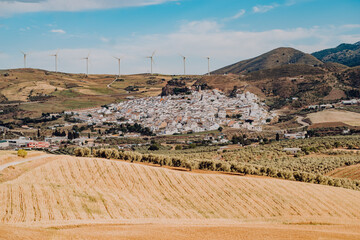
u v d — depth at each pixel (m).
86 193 70.00
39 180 77.31
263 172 107.56
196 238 43.38
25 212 55.12
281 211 74.81
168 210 69.88
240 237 44.69
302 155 159.25
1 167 83.25
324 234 47.47
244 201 78.88
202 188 84.81
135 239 41.22
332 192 87.94
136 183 84.25
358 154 154.00
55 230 42.38
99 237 40.94
